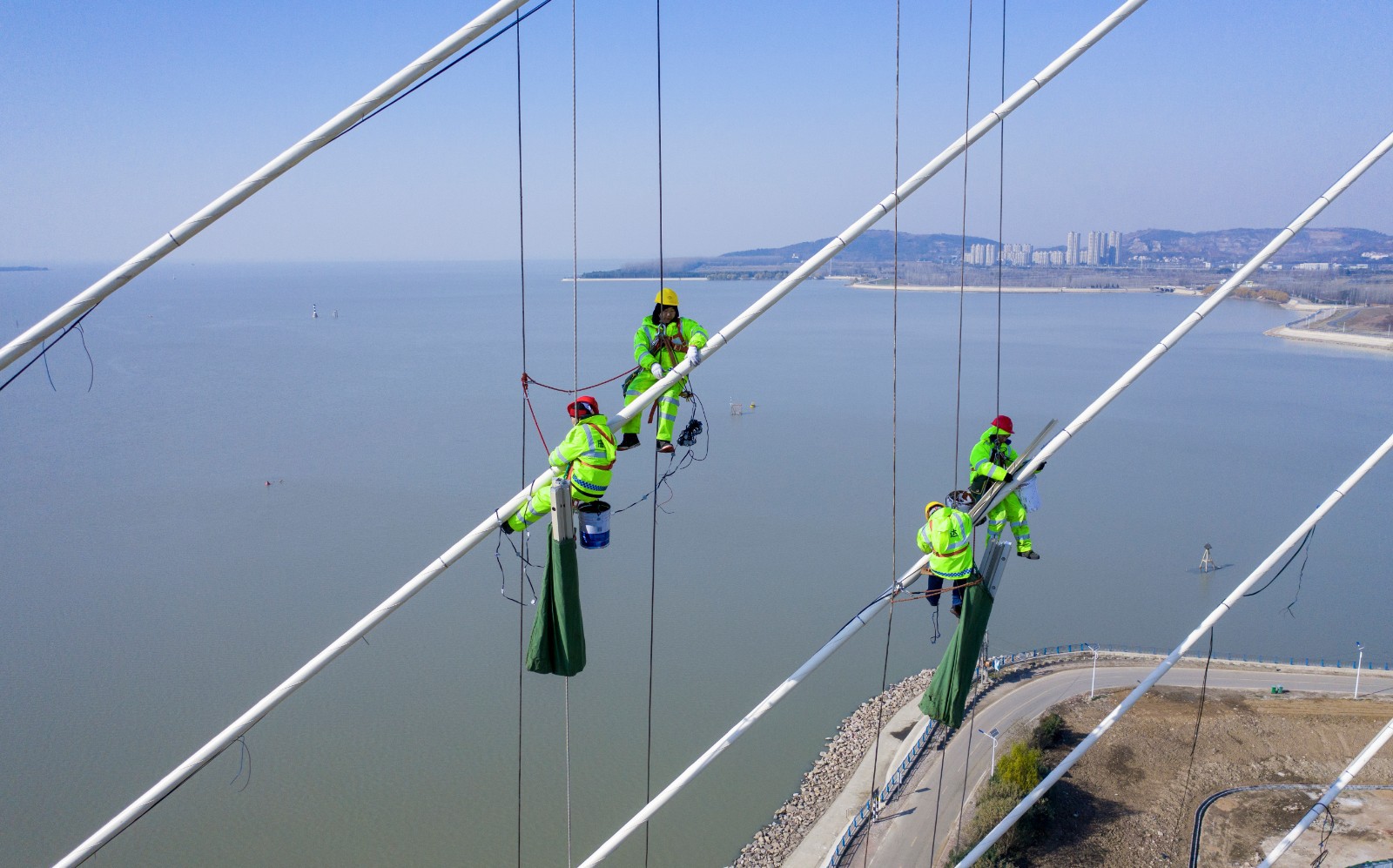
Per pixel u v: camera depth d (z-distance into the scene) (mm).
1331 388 151750
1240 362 185250
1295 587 64438
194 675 50281
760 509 81938
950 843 36375
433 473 94125
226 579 64062
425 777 41375
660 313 12211
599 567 67625
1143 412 131125
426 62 8492
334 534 74250
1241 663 51594
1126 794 39500
